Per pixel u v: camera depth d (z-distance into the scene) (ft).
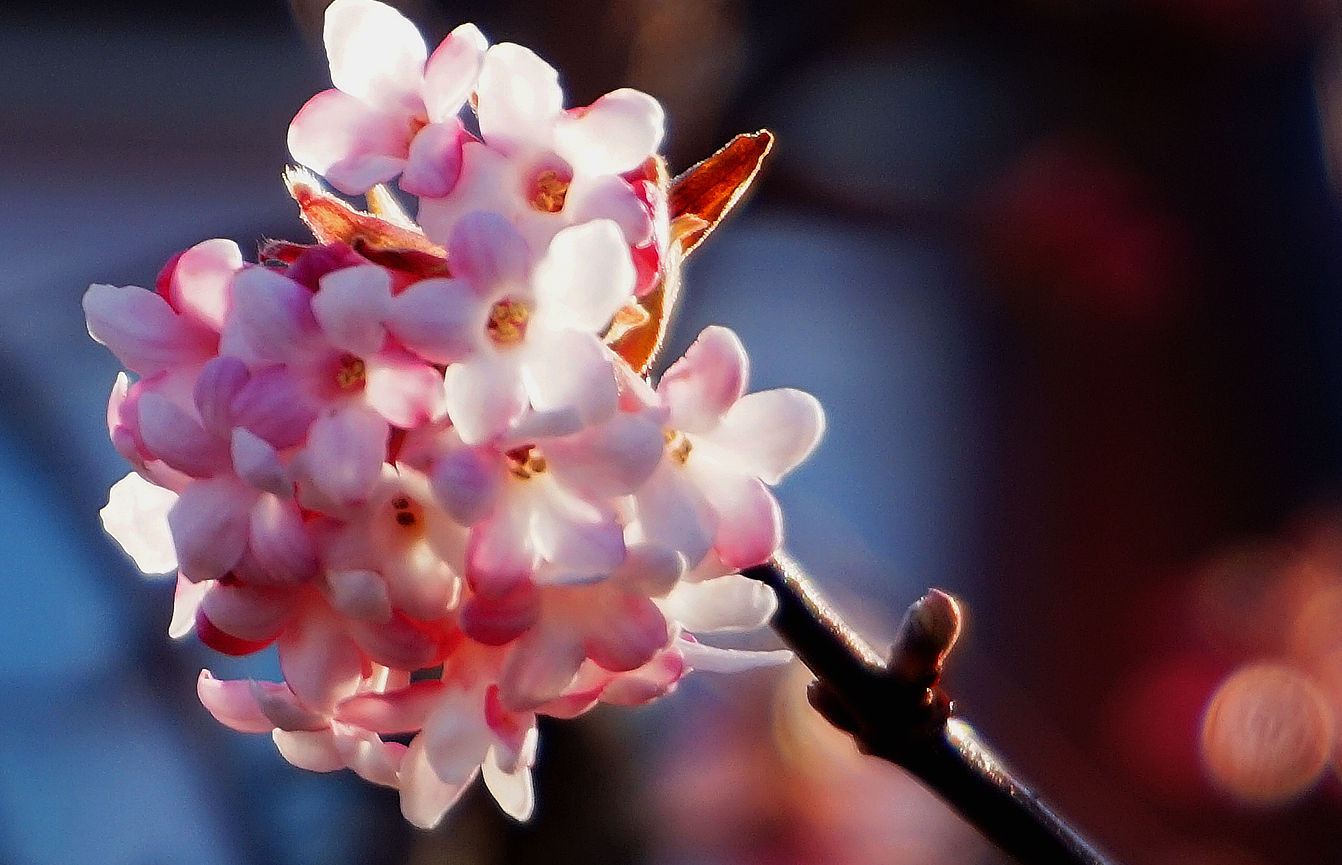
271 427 1.08
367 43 1.12
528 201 1.10
